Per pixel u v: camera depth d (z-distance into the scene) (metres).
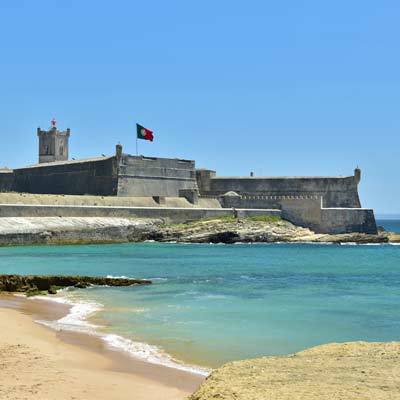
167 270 70.38
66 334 31.58
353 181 160.25
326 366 20.45
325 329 33.75
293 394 16.50
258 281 60.12
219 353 27.58
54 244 114.25
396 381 18.06
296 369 19.95
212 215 145.62
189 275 65.12
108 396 19.78
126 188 145.75
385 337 31.58
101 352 27.23
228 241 130.62
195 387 21.61
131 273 66.50
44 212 119.38
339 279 62.88
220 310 40.69
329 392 16.70
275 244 130.00
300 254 101.19
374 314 39.25
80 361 25.12
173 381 22.44
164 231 131.88
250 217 145.25
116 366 24.62
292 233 137.62
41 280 53.28
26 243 110.12
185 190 154.62
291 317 37.88
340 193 160.75
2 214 113.12
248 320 36.56
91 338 30.53
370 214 147.62
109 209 130.00
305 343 30.02
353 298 47.69
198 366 25.05
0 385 20.20
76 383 21.09
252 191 165.50
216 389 17.30
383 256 97.81
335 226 145.25
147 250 106.12
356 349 23.77
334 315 38.72
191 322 35.78
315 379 18.38
